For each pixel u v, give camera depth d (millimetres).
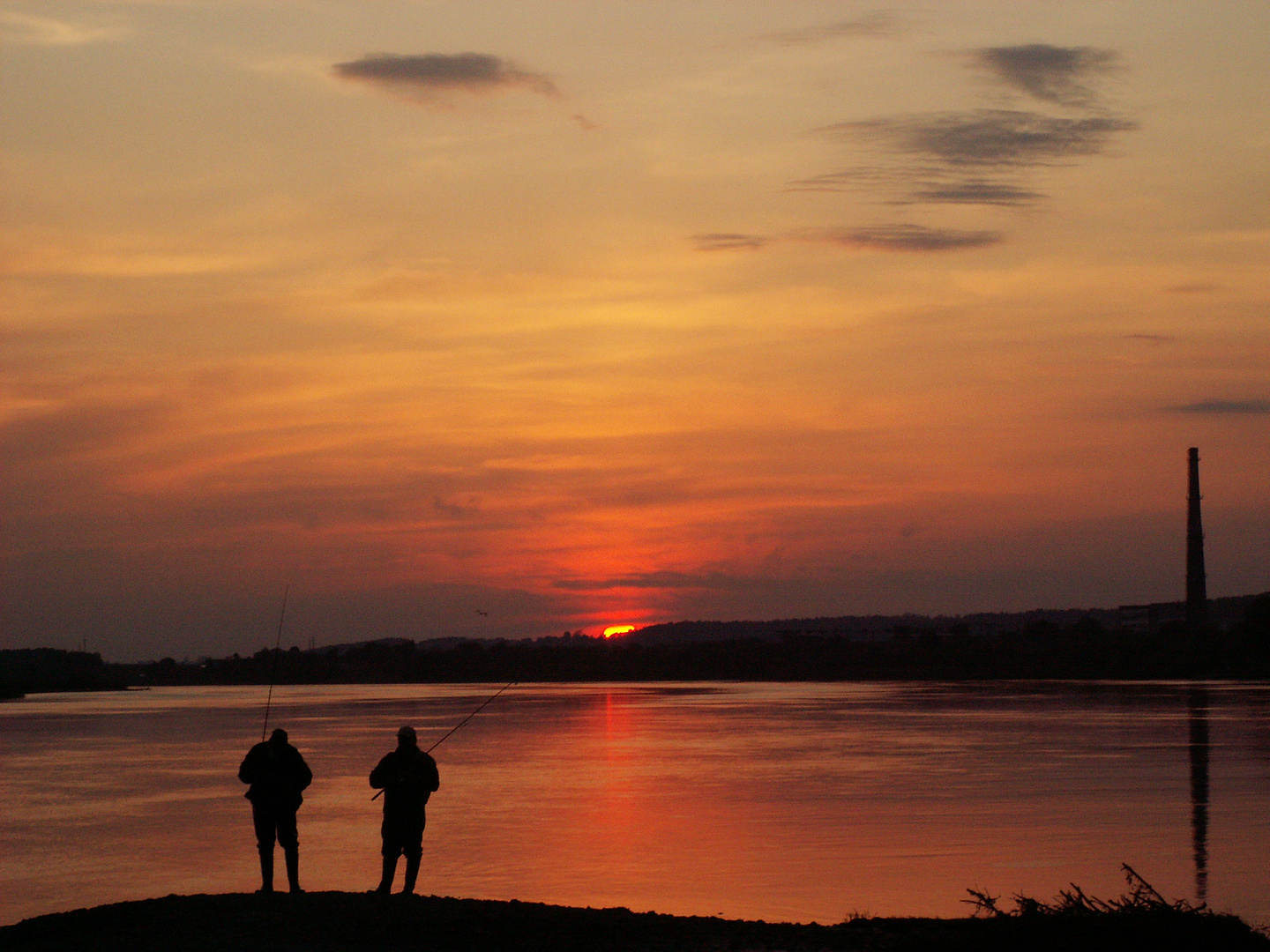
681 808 40969
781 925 15438
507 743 71750
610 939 14297
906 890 26375
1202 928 14133
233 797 46344
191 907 15828
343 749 67500
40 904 26719
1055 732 73812
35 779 53375
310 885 28250
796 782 48469
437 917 15234
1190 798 41438
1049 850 31297
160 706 140500
